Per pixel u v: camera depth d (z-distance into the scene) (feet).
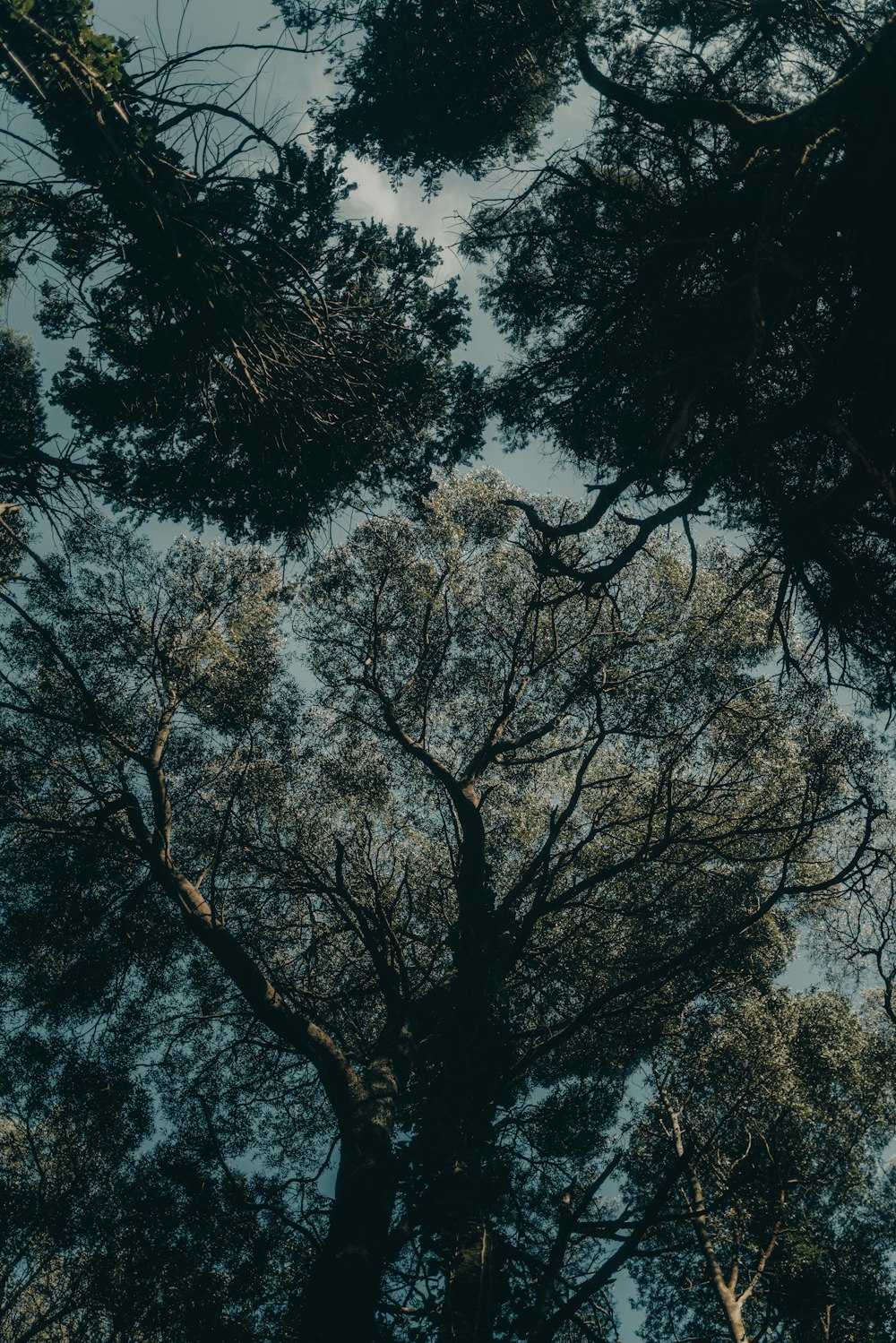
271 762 55.01
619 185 38.70
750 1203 50.80
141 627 54.39
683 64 40.04
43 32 35.70
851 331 30.73
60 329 43.62
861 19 34.88
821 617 37.86
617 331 38.55
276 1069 51.37
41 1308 42.27
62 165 37.96
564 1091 49.01
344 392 43.34
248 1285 39.65
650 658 55.11
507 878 56.44
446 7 42.27
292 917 53.62
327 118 44.42
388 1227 32.50
